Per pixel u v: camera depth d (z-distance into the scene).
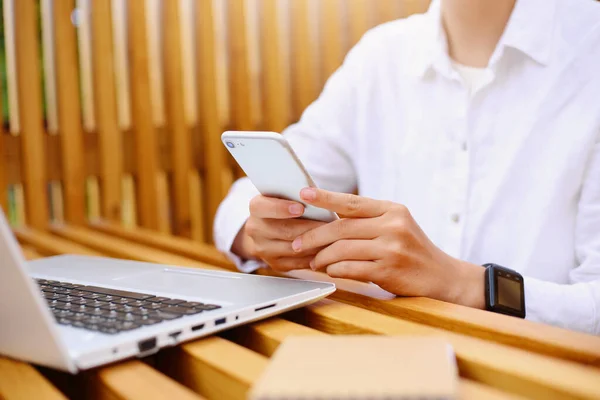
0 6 1.72
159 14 1.92
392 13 2.26
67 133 1.71
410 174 1.15
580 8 1.06
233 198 1.03
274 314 0.61
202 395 0.50
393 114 1.19
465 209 1.06
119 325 0.52
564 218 1.01
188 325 0.53
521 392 0.45
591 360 0.50
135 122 1.84
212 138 2.05
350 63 1.28
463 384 0.43
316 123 1.26
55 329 0.45
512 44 1.02
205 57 2.01
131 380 0.46
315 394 0.34
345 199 0.73
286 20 2.23
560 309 0.76
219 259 1.04
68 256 0.97
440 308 0.65
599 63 1.01
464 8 1.07
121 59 1.89
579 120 1.00
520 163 1.03
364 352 0.41
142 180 1.86
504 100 1.06
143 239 1.38
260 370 0.47
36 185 1.67
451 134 1.09
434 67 1.10
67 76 1.70
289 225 0.81
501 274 0.75
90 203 1.85
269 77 2.19
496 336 0.56
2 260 0.44
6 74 1.73
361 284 0.81
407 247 0.72
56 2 1.67
